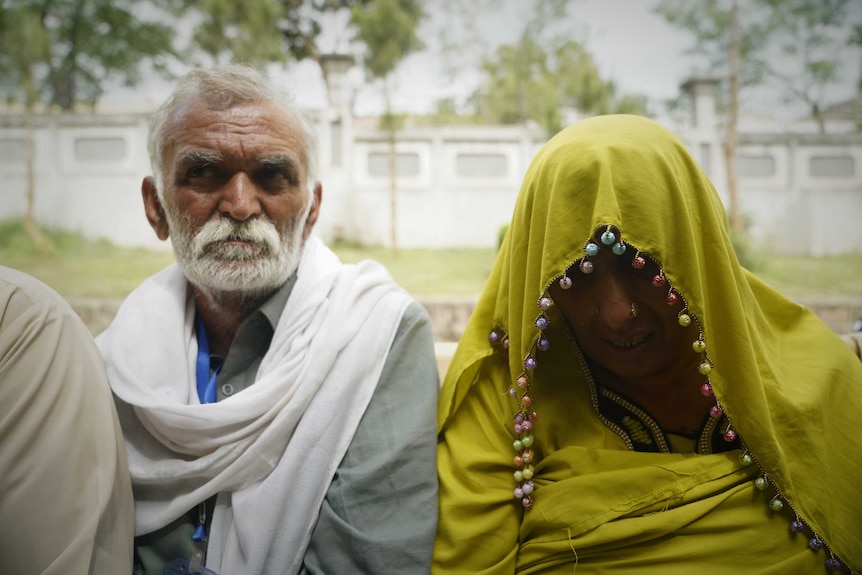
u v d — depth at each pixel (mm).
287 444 1132
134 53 7195
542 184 1019
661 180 978
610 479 1013
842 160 6848
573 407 1129
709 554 965
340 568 1035
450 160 6707
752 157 6883
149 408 1109
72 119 7000
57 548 903
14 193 6949
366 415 1156
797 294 5828
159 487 1122
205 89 1194
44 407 938
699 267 982
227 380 1248
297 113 1262
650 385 1114
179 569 1089
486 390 1154
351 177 6656
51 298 1029
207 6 6328
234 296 1247
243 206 1166
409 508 1064
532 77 6867
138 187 7016
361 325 1214
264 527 1073
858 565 992
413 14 6633
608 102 6488
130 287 6074
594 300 1027
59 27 7133
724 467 1006
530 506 1059
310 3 6504
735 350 986
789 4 6848
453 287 5727
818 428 1016
